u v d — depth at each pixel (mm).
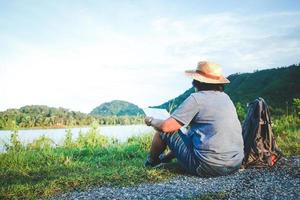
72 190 2248
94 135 4449
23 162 3412
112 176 2547
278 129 4992
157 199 1997
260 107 2787
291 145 3832
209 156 2471
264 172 2604
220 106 2557
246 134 2826
